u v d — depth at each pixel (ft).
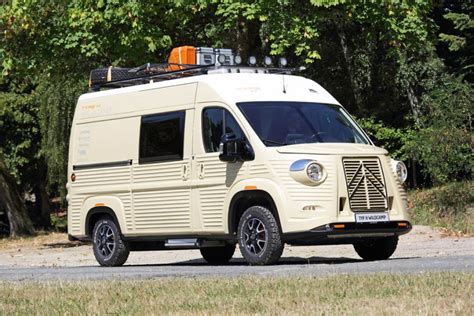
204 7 141.49
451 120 142.72
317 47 168.04
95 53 144.97
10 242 184.44
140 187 87.61
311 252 104.17
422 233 121.49
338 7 144.25
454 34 180.75
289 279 56.95
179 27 153.28
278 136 78.33
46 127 223.71
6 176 210.59
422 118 151.74
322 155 76.07
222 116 80.69
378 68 172.04
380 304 44.88
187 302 48.73
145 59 146.82
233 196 79.15
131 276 67.67
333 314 42.16
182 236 84.84
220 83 81.71
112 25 145.07
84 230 93.71
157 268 81.00
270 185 76.43
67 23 146.20
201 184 81.97
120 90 90.89
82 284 60.03
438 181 154.10
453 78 159.84
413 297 46.91
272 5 140.15
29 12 147.95
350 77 174.09
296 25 142.20
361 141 82.17
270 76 83.46
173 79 86.38
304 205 75.15
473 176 150.41
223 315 43.68
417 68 162.30
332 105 83.56
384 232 77.97
